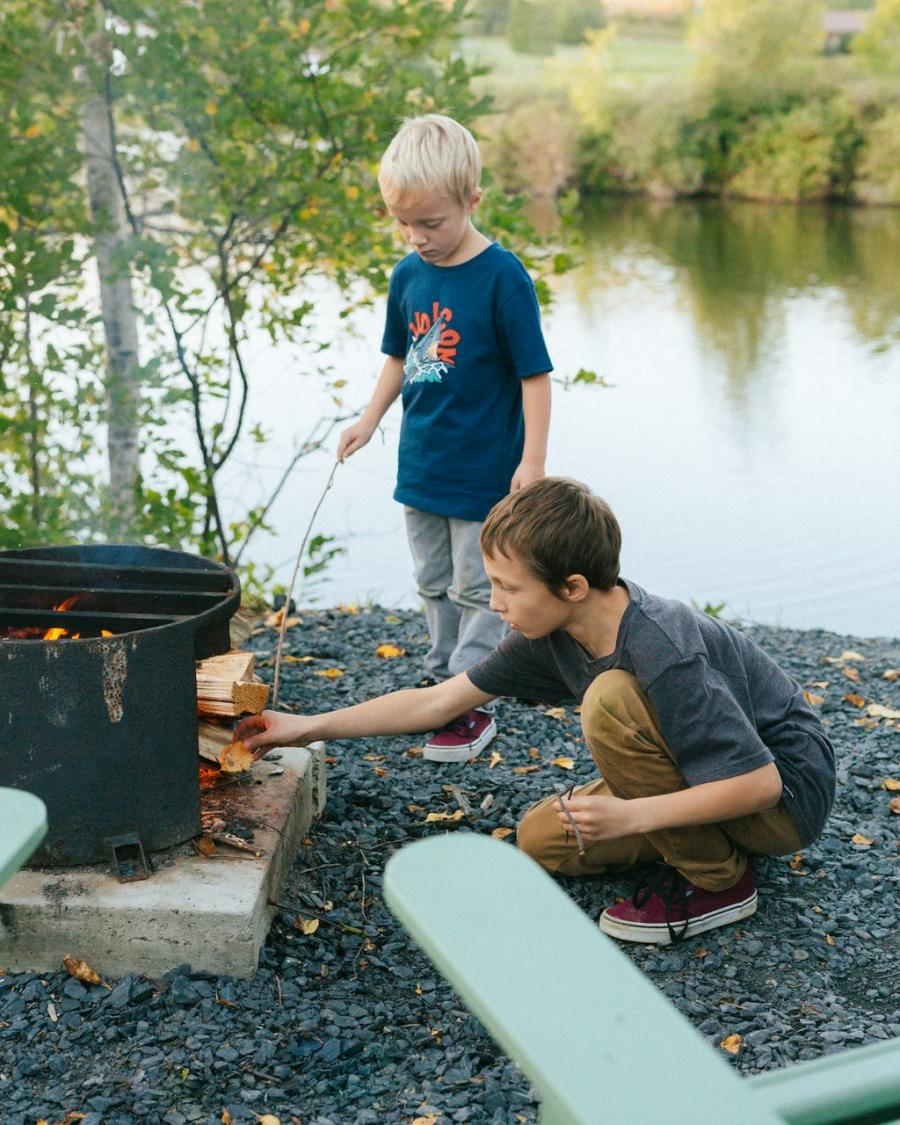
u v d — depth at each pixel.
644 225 23.47
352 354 11.41
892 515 8.54
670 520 8.63
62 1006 2.15
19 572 2.61
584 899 2.56
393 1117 1.89
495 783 3.08
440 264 3.21
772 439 10.87
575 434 11.11
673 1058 0.79
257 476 6.78
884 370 13.32
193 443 7.16
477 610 3.35
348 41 4.92
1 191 4.66
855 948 2.39
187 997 2.16
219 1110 1.90
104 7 4.78
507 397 3.26
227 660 2.50
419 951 2.37
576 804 2.14
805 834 2.40
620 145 25.83
